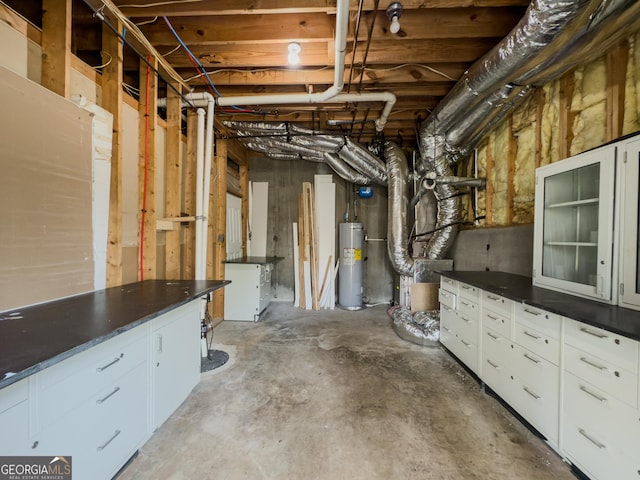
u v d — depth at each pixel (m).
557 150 2.18
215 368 2.39
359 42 2.21
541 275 1.99
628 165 1.42
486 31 2.03
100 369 1.16
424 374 2.33
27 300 1.40
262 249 4.80
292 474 1.35
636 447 1.09
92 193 1.76
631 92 1.67
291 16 2.11
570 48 1.70
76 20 2.00
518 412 1.73
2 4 1.36
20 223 1.35
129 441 1.35
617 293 1.47
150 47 2.12
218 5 1.83
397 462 1.42
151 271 2.29
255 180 4.87
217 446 1.52
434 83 2.87
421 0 1.76
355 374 2.32
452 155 3.34
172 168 2.59
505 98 2.40
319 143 3.91
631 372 1.11
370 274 4.87
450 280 2.64
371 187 4.73
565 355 1.41
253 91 3.04
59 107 1.53
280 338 3.13
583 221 1.75
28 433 0.89
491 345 2.01
